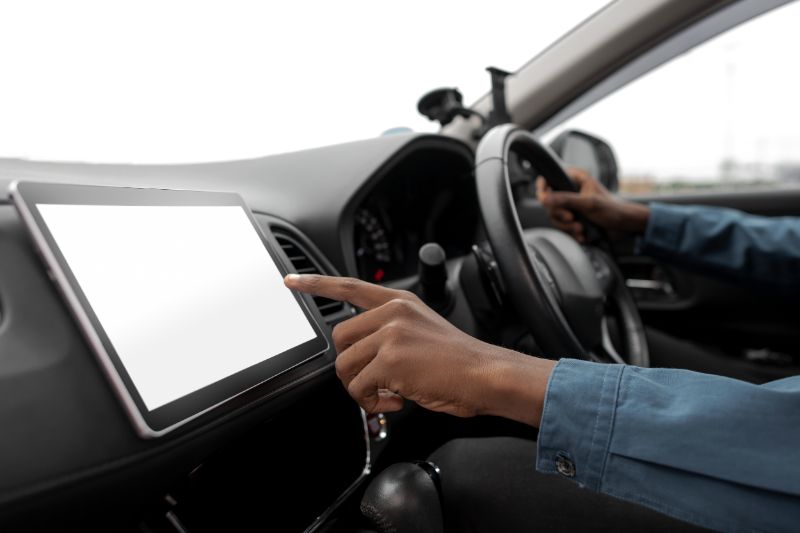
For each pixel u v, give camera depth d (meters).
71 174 0.61
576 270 0.69
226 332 0.46
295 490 0.62
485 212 0.64
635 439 0.36
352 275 0.76
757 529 0.32
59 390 0.35
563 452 0.39
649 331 1.12
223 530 0.54
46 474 0.33
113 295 0.39
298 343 0.53
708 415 0.34
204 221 0.51
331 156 0.84
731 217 0.94
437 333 0.43
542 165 0.87
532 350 0.76
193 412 0.40
